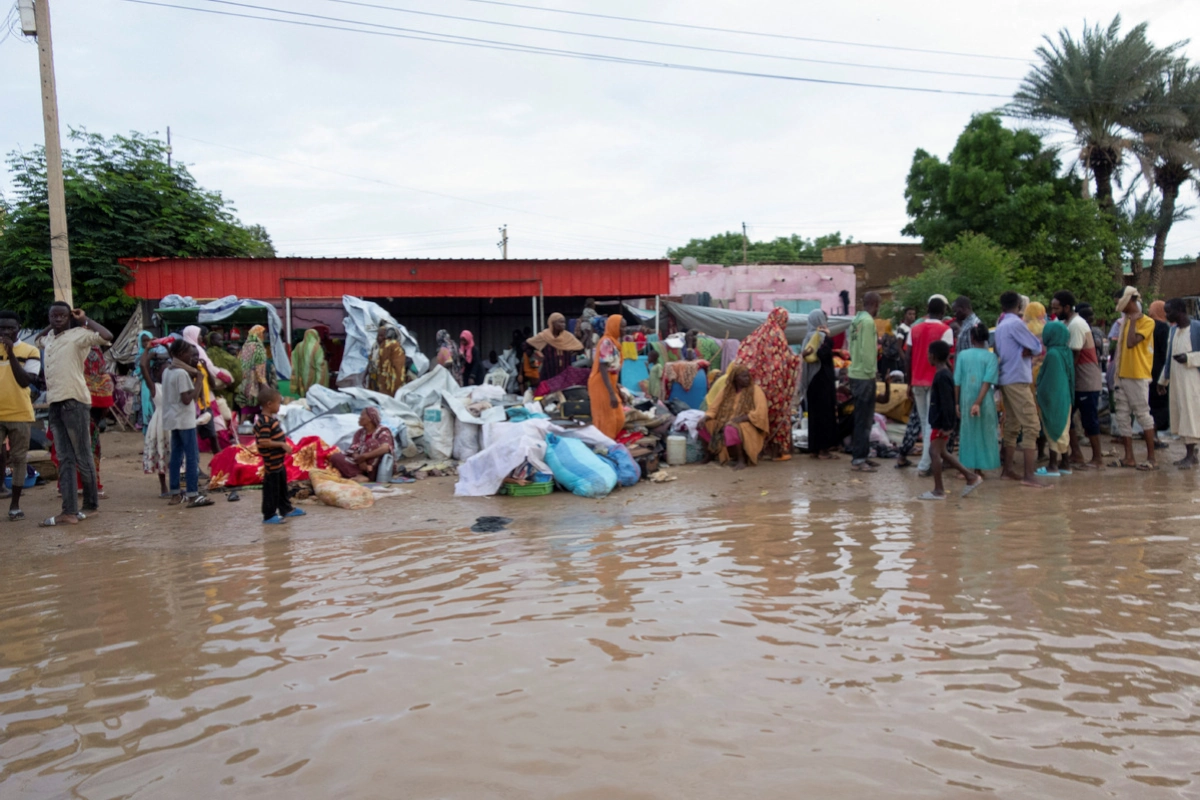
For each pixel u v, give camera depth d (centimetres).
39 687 392
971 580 514
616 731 325
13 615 510
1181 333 948
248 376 1312
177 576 590
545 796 279
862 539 632
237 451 956
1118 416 980
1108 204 3200
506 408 1081
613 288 1928
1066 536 623
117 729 345
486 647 422
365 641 438
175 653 432
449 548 648
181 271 1755
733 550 611
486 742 319
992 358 826
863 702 346
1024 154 3164
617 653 408
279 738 330
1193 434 939
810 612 462
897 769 292
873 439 1095
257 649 432
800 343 2069
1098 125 2984
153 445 905
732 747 310
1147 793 275
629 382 1267
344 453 980
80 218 1923
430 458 1041
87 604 528
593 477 861
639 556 602
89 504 841
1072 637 415
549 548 636
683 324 2089
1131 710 335
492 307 2400
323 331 1770
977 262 2705
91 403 872
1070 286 3003
